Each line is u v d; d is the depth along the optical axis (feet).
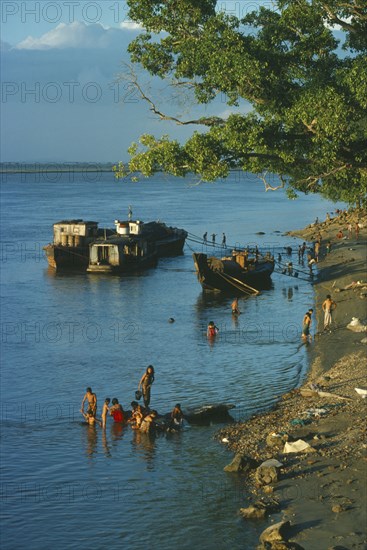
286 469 136.15
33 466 155.22
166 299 388.78
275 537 107.96
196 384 220.23
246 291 397.80
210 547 113.19
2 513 130.72
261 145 134.62
